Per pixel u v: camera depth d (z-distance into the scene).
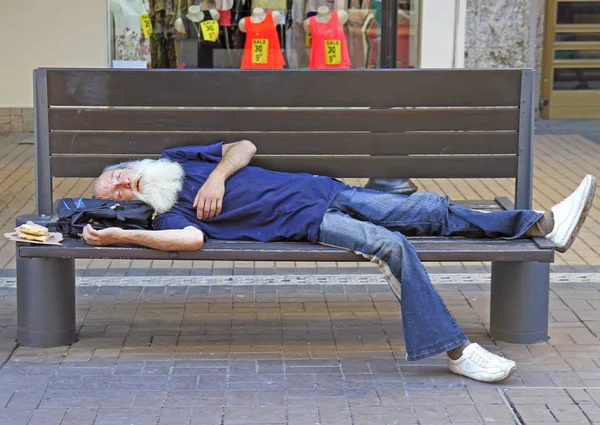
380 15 8.73
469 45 11.24
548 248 4.11
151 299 5.20
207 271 5.78
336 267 5.89
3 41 9.98
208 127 4.59
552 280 5.54
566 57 11.95
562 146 10.19
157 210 4.29
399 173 4.64
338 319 4.88
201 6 8.80
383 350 4.44
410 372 4.16
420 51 8.88
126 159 4.61
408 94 4.57
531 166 4.61
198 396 3.90
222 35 8.82
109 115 4.57
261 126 4.59
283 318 4.89
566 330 4.67
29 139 9.98
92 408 3.78
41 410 3.75
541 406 3.80
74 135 4.58
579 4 11.77
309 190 4.33
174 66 9.05
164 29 9.04
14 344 4.43
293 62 8.81
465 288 5.43
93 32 9.82
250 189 4.35
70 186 8.16
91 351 4.38
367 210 4.38
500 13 11.16
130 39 9.28
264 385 4.02
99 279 5.56
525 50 11.27
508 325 4.49
